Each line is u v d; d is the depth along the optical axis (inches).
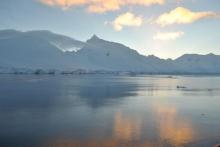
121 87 5880.9
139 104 2974.9
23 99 3321.9
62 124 1847.9
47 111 2400.3
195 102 3206.2
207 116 2210.9
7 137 1504.7
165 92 4680.1
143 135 1556.3
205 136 1545.3
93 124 1850.4
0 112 2325.3
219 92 4761.3
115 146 1359.5
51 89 4960.6
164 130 1684.3
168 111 2464.3
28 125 1808.6
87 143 1402.6
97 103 3038.9
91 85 6417.3
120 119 2038.6
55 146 1350.9
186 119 2066.9
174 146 1362.0
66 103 3002.0
